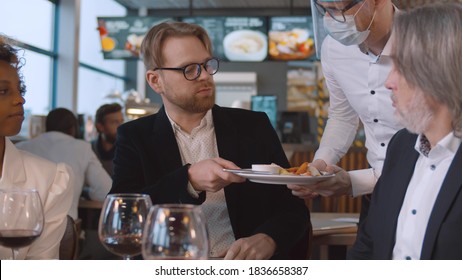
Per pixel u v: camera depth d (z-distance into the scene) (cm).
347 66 240
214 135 207
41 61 934
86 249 427
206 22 830
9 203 133
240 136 208
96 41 1145
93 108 1142
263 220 201
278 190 203
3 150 171
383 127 241
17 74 167
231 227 200
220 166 171
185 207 107
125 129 203
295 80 1164
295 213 198
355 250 155
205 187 175
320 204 420
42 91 941
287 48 810
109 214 125
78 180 441
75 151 448
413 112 128
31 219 134
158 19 831
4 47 168
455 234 121
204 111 197
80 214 481
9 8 812
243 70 1236
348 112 262
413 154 141
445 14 122
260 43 819
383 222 142
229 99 1226
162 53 194
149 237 106
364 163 500
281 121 657
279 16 812
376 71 229
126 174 198
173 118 203
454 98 123
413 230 134
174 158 198
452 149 129
